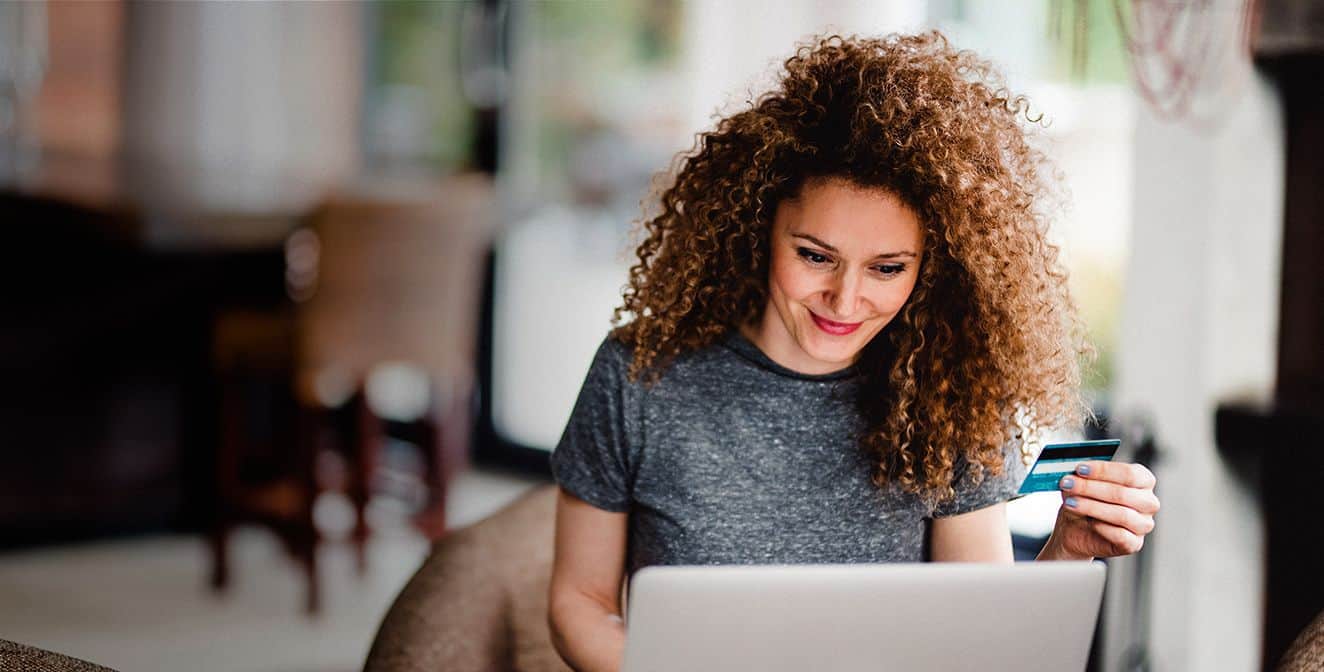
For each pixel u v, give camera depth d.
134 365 4.69
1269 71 2.66
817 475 1.54
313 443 4.13
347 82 5.76
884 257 1.40
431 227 4.23
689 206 1.53
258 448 4.71
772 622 1.18
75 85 5.38
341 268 4.11
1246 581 2.69
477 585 1.75
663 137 4.82
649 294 1.56
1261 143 2.68
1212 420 2.69
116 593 4.20
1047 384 1.50
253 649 3.77
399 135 5.72
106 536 4.72
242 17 5.63
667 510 1.55
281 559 4.63
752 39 4.30
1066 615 1.25
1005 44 3.36
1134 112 2.84
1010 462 1.57
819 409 1.54
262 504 4.29
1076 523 1.46
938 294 1.49
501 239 5.55
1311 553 2.60
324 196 4.38
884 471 1.53
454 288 4.34
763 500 1.54
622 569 1.64
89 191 4.57
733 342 1.56
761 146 1.44
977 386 1.49
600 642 1.54
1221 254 2.70
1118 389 2.88
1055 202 1.56
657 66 4.82
